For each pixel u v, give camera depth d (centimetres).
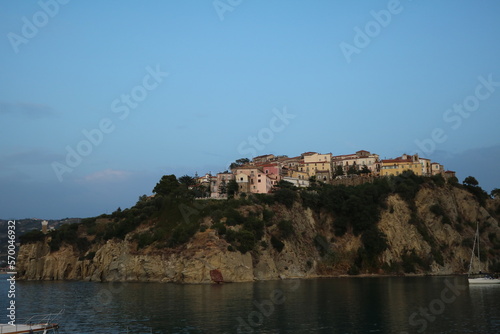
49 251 19738
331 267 17312
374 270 17512
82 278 18300
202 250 14488
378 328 7119
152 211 18088
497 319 7694
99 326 7625
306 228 18138
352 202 18400
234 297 10575
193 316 8250
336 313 8362
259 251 15725
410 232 18450
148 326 7506
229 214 16188
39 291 13412
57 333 7088
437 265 17888
